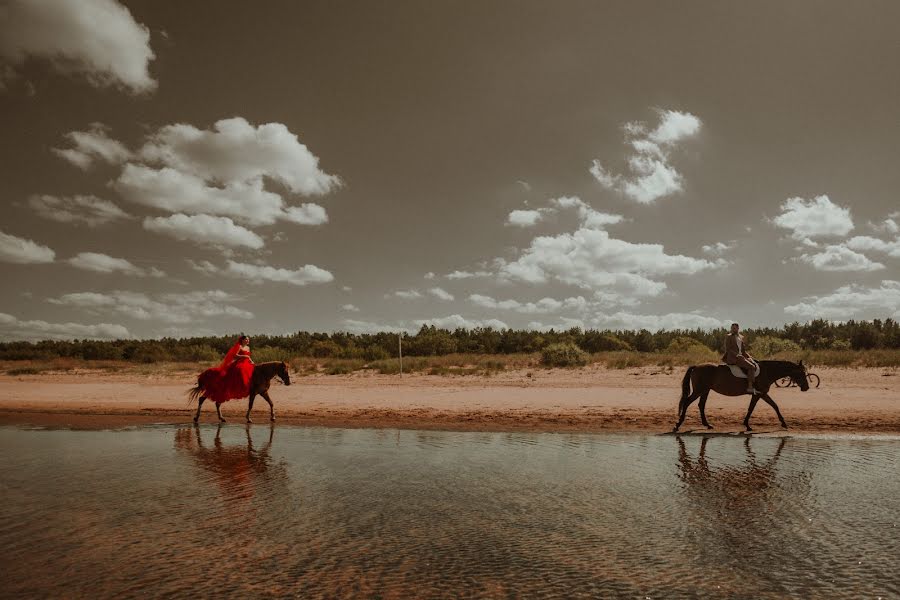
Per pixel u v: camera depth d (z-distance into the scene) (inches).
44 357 1974.7
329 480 339.3
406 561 214.7
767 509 276.4
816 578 198.2
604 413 593.9
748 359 498.9
